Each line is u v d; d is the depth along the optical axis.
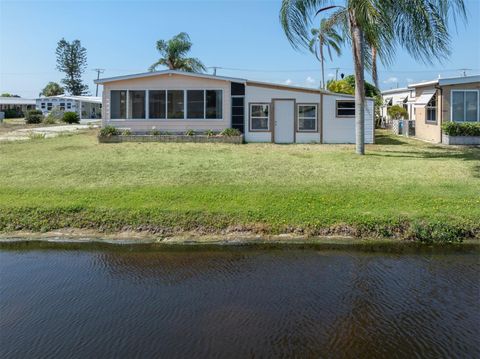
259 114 21.52
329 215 8.20
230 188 9.83
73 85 71.38
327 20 16.81
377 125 34.44
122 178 11.07
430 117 22.69
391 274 6.09
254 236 7.80
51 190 9.73
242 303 5.09
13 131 28.75
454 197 9.03
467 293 5.39
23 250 7.25
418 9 13.36
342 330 4.45
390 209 8.42
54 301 5.20
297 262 6.61
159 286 5.64
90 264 6.57
